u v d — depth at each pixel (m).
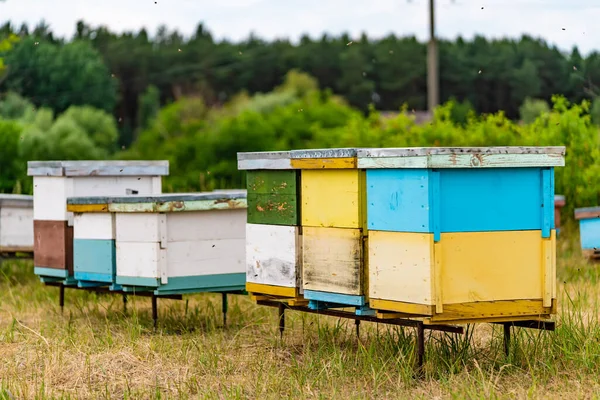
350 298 7.89
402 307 7.41
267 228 8.80
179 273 9.85
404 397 7.09
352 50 69.06
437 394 7.18
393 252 7.48
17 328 10.48
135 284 9.98
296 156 8.31
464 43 55.56
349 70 67.56
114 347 9.27
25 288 13.72
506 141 19.02
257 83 72.44
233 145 26.06
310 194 8.28
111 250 10.26
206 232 9.98
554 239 7.69
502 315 7.51
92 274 10.55
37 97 49.53
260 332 9.98
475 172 7.38
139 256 9.92
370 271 7.71
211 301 12.01
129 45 71.69
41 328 10.42
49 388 7.84
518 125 20.36
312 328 9.90
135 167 11.74
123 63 70.75
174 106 34.50
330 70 71.50
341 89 67.56
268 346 9.22
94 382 8.02
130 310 11.60
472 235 7.37
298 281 8.54
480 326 9.83
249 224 9.04
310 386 7.60
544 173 7.64
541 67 43.22
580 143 17.94
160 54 72.06
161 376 8.16
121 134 61.72
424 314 7.23
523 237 7.59
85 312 11.59
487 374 7.62
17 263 15.95
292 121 29.05
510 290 7.54
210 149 26.09
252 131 26.30
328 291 8.12
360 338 9.31
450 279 7.29
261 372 8.02
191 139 27.11
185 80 71.62
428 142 19.81
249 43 75.38
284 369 8.24
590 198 17.55
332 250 8.06
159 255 9.76
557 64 40.31
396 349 8.39
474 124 19.92
